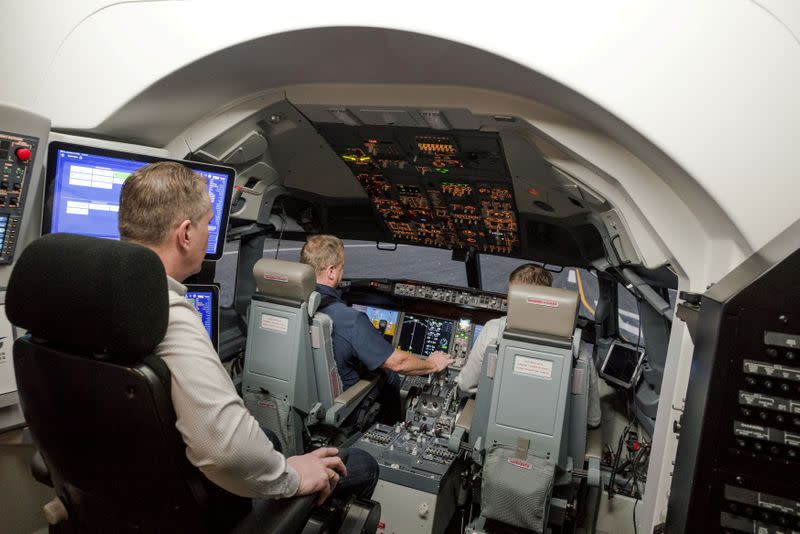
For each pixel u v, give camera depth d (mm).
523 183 3207
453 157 3145
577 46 1791
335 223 4289
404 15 1951
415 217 3938
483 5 1868
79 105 2438
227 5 2188
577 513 2648
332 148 3363
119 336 1017
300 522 1323
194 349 1156
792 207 1634
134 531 1213
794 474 969
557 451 2189
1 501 2205
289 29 2100
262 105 2822
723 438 1004
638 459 2781
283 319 2586
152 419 1056
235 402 1176
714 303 1062
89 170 2162
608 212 2557
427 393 3492
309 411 2625
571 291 2121
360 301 4078
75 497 1268
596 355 3697
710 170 1695
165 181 1290
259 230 3951
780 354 959
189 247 1354
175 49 2289
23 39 2461
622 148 2088
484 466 2240
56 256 1060
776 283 955
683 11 1681
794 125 1617
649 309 3021
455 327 3883
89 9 2354
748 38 1632
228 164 3191
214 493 1188
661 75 1720
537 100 2213
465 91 2406
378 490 2529
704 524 1024
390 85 2561
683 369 1916
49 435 1190
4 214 2025
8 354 2074
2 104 1892
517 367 2207
